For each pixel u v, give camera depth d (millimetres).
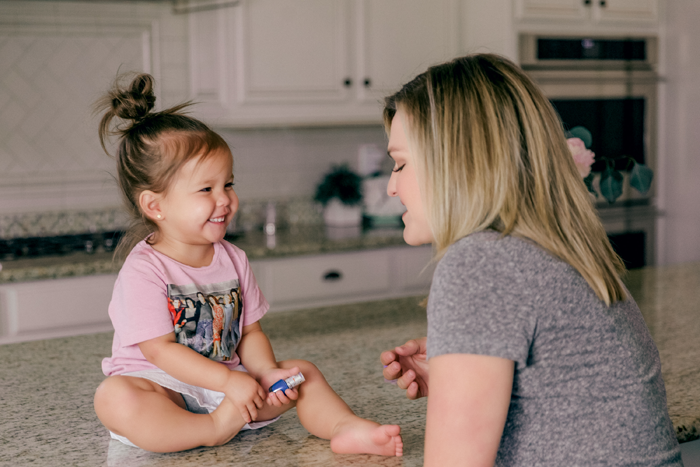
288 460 858
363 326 1509
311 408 942
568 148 806
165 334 955
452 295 707
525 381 726
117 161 1041
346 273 3166
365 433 865
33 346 1397
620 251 3178
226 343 1026
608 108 3166
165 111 1047
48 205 3234
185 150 975
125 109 1021
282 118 3240
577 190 794
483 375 675
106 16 3193
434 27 3418
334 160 3814
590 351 733
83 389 1128
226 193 1018
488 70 798
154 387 912
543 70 3076
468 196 756
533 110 775
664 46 3238
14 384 1152
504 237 734
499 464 755
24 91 3135
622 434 735
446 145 766
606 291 746
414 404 1045
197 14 3176
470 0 3342
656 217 3230
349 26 3283
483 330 682
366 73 3344
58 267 2633
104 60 3232
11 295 2594
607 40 3150
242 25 3105
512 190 752
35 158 3191
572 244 760
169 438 865
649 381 776
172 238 1021
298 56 3221
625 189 3148
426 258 3326
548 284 715
